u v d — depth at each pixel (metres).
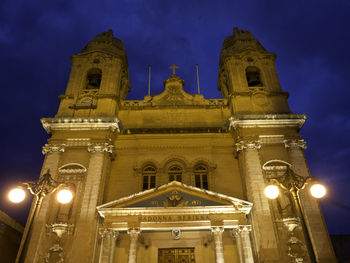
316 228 18.38
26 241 10.73
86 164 21.42
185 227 17.58
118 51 29.62
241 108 24.42
